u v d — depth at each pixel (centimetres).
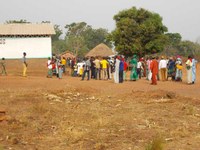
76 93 1664
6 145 863
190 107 1304
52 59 3309
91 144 867
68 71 3912
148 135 934
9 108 1253
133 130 977
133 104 1387
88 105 1380
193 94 1789
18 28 4653
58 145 866
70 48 8650
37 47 4578
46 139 916
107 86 2172
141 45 5412
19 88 2002
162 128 1009
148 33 5369
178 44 8556
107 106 1355
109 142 880
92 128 1004
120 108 1300
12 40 4528
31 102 1391
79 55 8544
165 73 2714
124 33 5378
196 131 992
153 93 1576
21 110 1230
